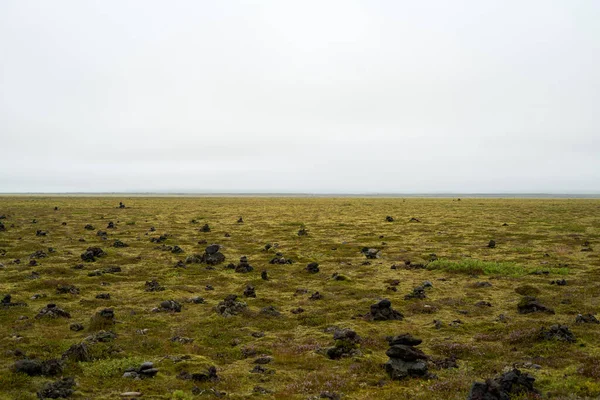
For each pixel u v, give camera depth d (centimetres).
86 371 1623
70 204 14138
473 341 2061
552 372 1622
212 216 9706
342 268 4019
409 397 1414
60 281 3216
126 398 1404
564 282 3222
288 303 2839
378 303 2505
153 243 5356
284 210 12175
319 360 1830
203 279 3519
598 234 6078
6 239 5469
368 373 1684
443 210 11938
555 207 13000
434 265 3962
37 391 1415
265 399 1446
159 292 3025
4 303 2580
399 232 6681
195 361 1772
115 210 11362
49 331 2130
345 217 9538
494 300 2858
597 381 1487
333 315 2534
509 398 1325
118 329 2198
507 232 6506
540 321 2330
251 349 1948
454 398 1366
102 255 4403
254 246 5297
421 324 2367
